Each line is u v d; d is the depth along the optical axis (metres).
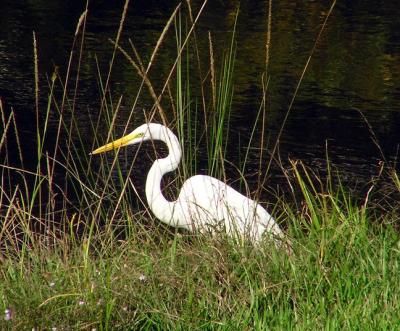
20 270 7.25
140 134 10.25
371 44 25.92
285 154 15.90
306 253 7.63
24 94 19.12
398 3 33.34
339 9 31.38
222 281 7.29
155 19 27.80
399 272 7.34
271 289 7.13
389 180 14.35
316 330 6.52
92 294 6.66
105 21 27.20
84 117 17.50
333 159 15.74
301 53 24.31
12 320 6.34
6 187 13.54
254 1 31.83
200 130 16.66
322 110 19.06
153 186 10.09
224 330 6.63
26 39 24.36
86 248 7.30
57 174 14.27
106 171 14.23
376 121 18.39
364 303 6.85
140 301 6.86
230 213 8.20
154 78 20.78
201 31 26.11
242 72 21.88
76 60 22.33
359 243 7.79
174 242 7.68
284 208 9.23
